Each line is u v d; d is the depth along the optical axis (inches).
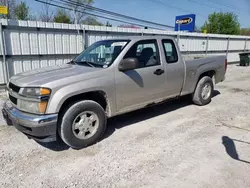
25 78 126.2
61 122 120.0
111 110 140.0
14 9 1006.4
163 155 120.3
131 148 128.4
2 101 228.1
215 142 135.3
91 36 374.3
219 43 653.9
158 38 165.6
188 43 564.1
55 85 115.0
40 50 322.7
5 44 288.8
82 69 135.3
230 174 102.7
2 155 120.7
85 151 125.7
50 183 97.7
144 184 96.6
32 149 127.9
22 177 101.7
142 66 151.9
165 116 182.7
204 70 203.2
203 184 95.9
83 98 131.7
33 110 114.3
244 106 210.2
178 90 182.9
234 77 405.4
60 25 334.3
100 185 96.2
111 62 138.6
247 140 137.9
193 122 168.9
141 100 155.6
